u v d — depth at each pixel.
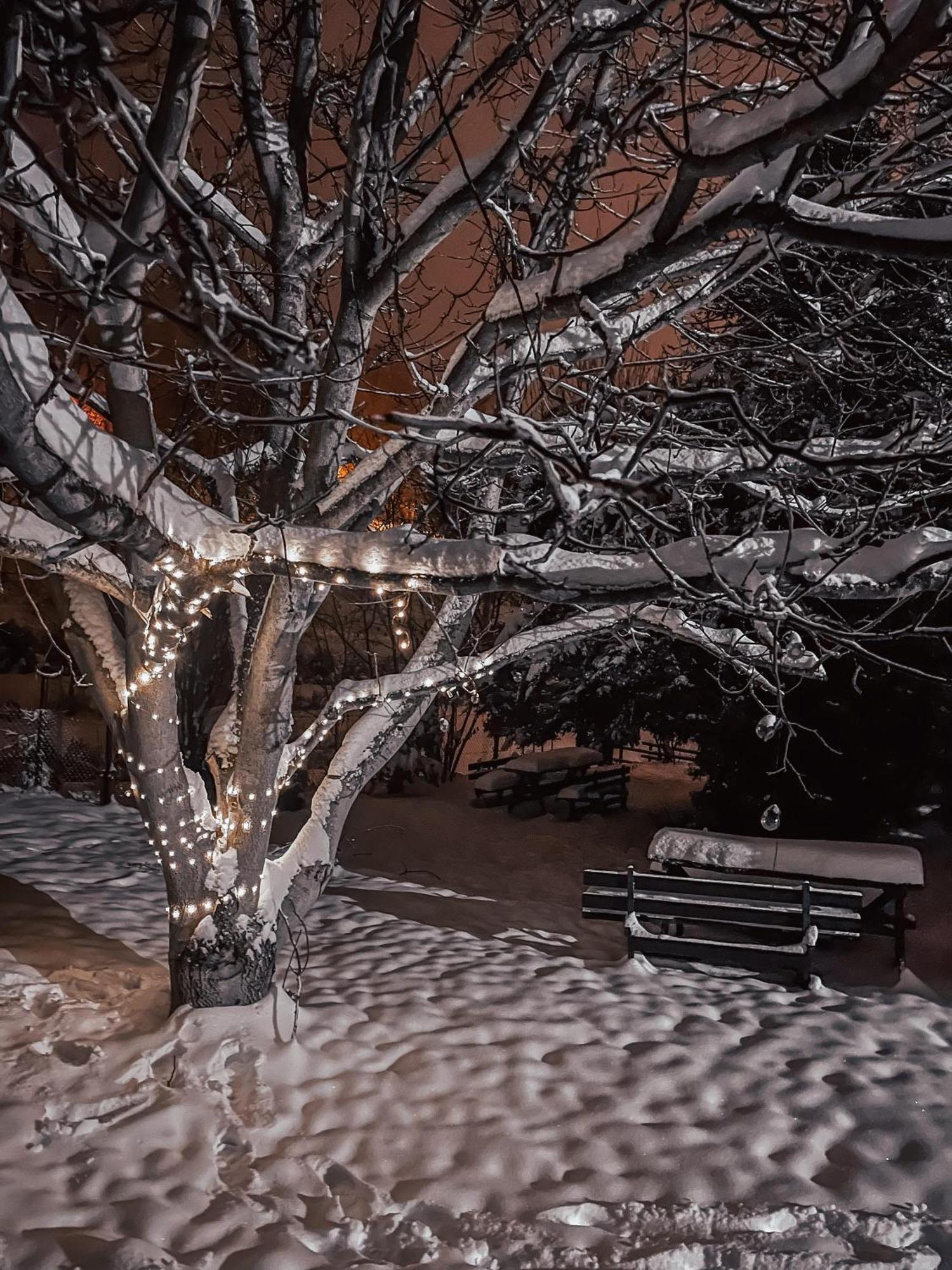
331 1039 6.38
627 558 5.28
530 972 7.80
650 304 5.94
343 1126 5.51
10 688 17.77
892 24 3.50
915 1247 4.65
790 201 4.33
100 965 7.39
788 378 9.05
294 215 6.21
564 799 14.27
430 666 7.33
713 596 4.53
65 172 4.03
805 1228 4.76
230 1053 5.98
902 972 7.94
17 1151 5.03
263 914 6.55
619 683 13.03
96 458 4.73
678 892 8.02
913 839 11.63
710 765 12.61
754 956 7.77
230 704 7.13
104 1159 5.03
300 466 6.19
